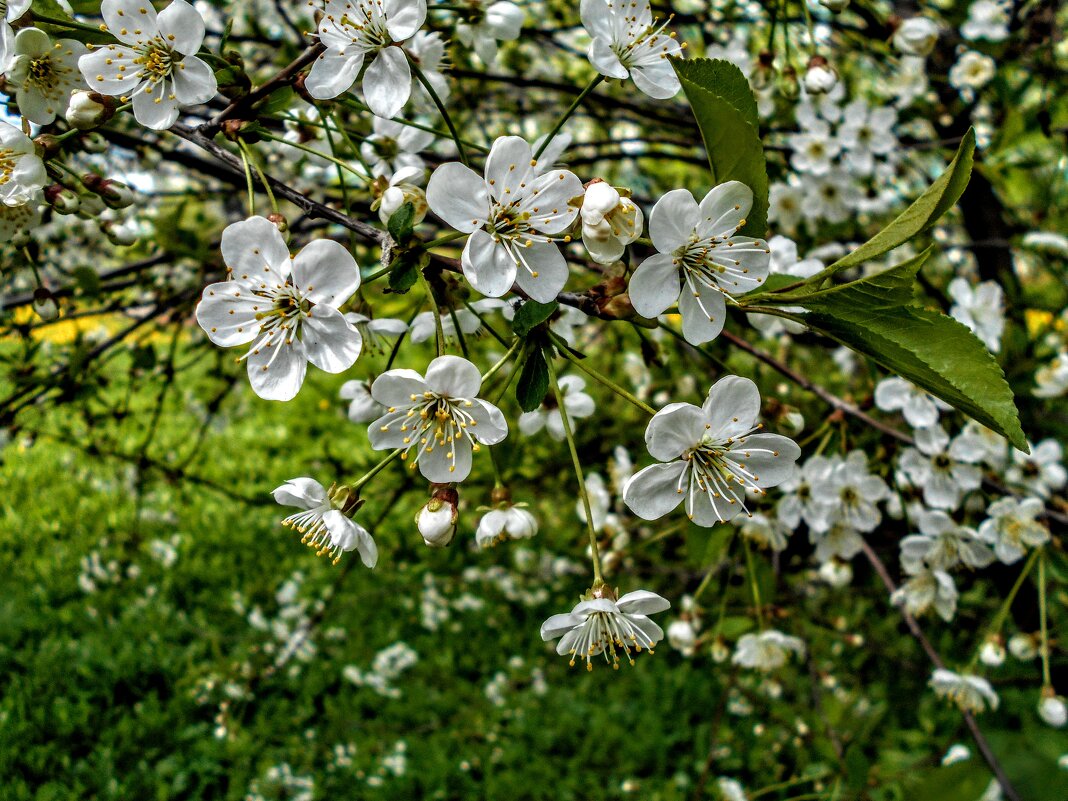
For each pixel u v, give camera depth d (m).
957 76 3.56
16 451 8.32
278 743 5.39
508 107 4.79
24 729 4.94
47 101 1.57
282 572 7.49
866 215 4.40
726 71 1.30
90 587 6.80
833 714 3.60
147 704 5.40
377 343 2.06
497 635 6.92
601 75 1.46
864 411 3.04
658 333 3.62
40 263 3.55
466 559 7.83
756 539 2.75
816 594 5.80
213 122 1.55
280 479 8.92
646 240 1.36
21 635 6.02
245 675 5.59
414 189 1.49
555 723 5.84
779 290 1.32
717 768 5.36
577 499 5.02
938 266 4.97
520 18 1.94
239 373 4.39
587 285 3.32
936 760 3.96
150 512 8.05
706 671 6.14
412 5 1.49
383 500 6.24
